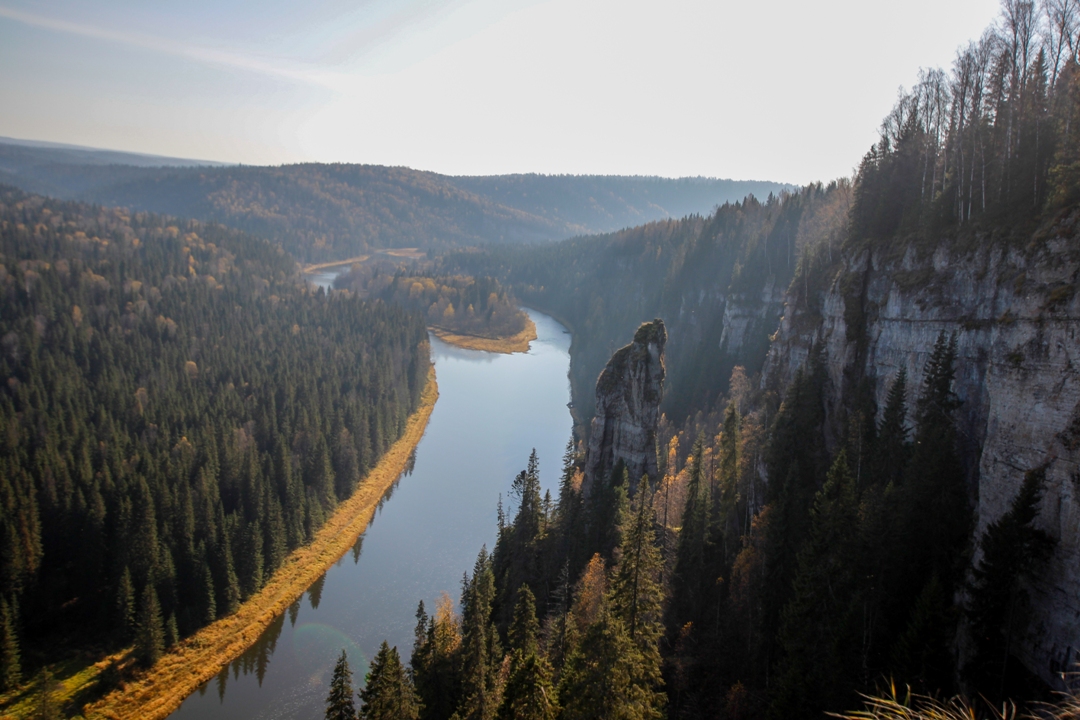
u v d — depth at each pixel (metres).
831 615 37.34
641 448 78.75
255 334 172.75
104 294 166.62
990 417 38.69
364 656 70.44
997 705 31.66
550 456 126.50
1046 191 44.88
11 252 182.12
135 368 132.88
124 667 66.75
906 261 58.53
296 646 72.31
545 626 58.16
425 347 182.62
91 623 72.69
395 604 79.62
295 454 106.56
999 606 32.50
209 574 74.81
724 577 55.75
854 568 38.69
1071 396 32.69
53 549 77.62
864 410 59.03
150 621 67.69
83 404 110.50
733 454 66.56
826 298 70.69
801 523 47.25
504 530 80.50
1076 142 40.94
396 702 43.44
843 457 43.28
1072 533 30.44
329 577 85.38
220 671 68.25
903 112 74.31
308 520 92.94
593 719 29.30
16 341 128.88
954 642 34.50
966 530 40.81
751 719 40.41
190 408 114.62
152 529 75.12
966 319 48.88
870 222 69.88
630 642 32.16
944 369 47.22
